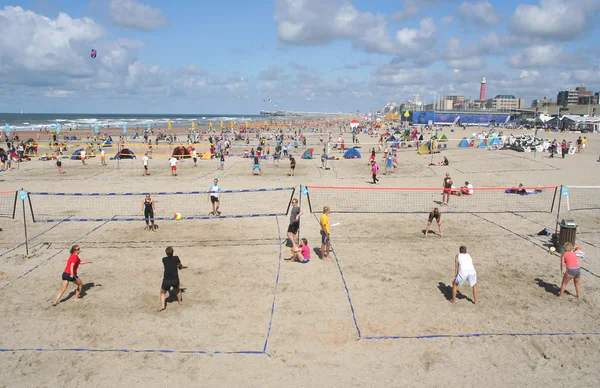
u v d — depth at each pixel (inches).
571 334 311.6
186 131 3294.8
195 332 314.2
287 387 253.1
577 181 957.8
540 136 2391.7
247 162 1423.5
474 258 469.1
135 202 768.9
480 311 346.0
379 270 433.7
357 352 289.1
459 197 808.3
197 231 578.2
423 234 562.3
